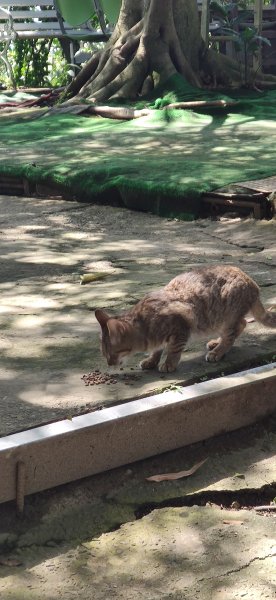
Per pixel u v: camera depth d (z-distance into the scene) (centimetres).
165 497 319
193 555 298
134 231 540
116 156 676
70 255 492
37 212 583
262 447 343
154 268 467
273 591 287
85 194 603
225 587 288
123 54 952
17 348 380
